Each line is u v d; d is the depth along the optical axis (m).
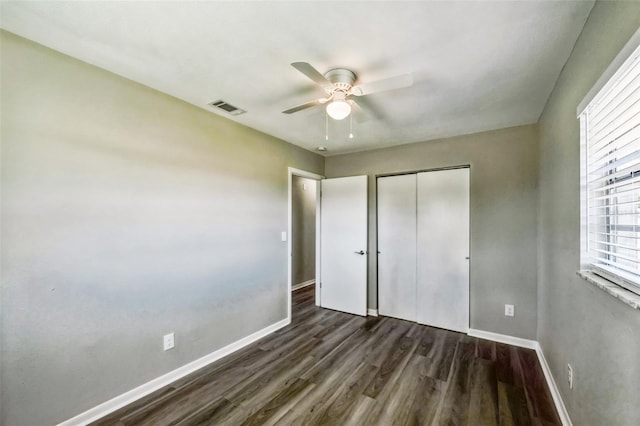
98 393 1.90
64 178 1.76
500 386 2.22
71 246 1.79
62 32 1.56
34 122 1.65
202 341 2.56
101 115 1.93
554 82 2.06
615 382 1.14
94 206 1.89
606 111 1.31
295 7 1.35
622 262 1.25
